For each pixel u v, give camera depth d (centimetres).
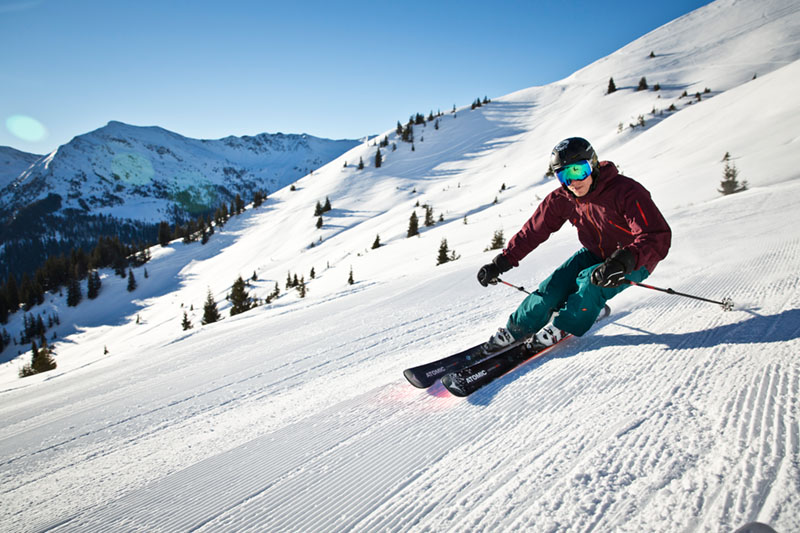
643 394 178
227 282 8469
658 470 129
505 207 5878
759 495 110
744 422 143
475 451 163
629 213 214
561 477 135
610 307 320
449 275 845
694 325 248
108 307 9512
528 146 12212
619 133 8544
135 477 209
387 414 215
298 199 13325
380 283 1023
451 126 15838
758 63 13125
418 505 138
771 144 2558
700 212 920
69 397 488
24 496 218
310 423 225
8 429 387
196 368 502
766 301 266
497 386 217
